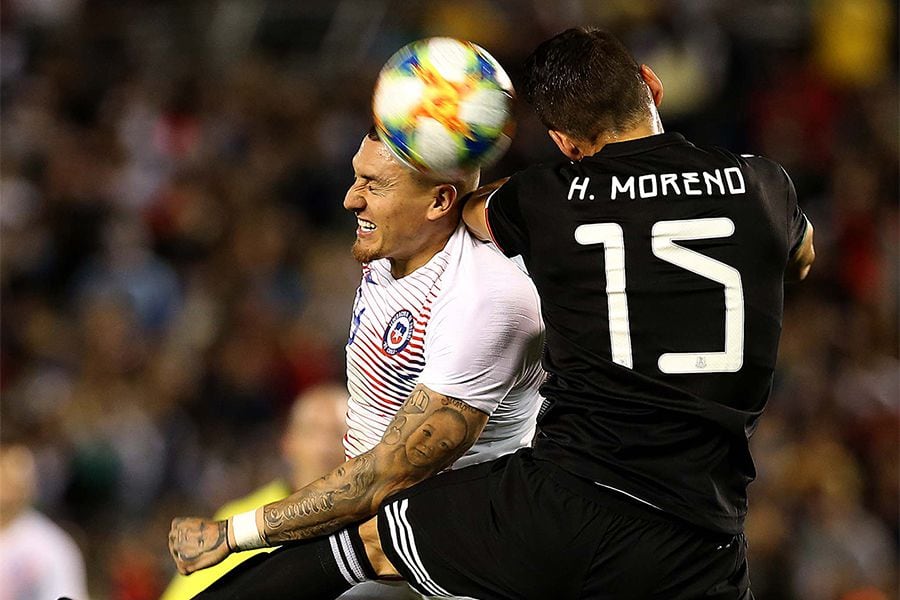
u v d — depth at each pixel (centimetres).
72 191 4500
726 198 1229
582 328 1212
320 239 4522
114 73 5134
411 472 1249
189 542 1286
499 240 1265
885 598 3372
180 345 3919
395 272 1298
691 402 1183
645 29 4759
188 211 4406
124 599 3155
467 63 1233
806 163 4838
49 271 4238
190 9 5556
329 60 5375
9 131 4734
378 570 1260
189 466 3572
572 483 1193
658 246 1209
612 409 1194
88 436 3456
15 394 3681
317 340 3966
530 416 1351
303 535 1264
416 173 1245
